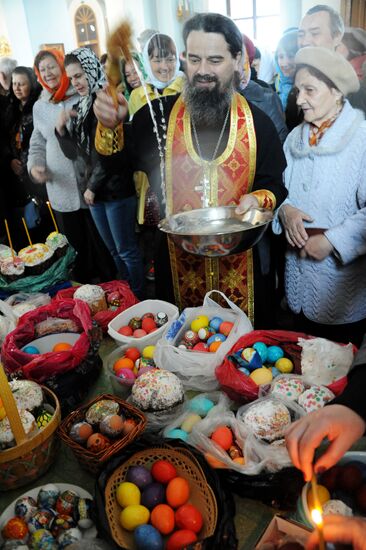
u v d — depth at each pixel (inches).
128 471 36.1
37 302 62.3
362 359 29.1
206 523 33.2
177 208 69.2
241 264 68.4
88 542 30.7
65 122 96.7
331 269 63.2
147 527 32.0
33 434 37.9
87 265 120.8
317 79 57.4
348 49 64.0
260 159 65.4
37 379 45.0
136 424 38.9
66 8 117.5
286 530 28.4
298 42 66.2
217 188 66.2
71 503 34.8
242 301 70.6
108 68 86.9
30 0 116.4
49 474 39.8
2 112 113.2
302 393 40.2
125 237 105.5
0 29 121.9
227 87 62.1
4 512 35.3
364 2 85.7
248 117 63.8
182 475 36.4
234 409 44.3
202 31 58.1
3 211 122.0
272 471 34.3
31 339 52.3
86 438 37.9
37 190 117.8
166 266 71.1
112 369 48.8
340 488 30.8
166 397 40.7
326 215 62.0
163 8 112.0
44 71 96.7
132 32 84.0
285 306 100.7
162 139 66.9
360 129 58.3
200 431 38.5
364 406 27.4
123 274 114.1
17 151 115.6
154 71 87.7
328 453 26.6
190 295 71.5
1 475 37.4
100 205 102.6
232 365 44.4
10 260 65.0
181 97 65.9
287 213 64.7
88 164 99.0
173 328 51.7
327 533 24.8
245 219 56.3
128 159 75.0
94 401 41.4
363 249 59.9
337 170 59.9
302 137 64.3
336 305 65.2
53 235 69.7
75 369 46.5
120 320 56.4
